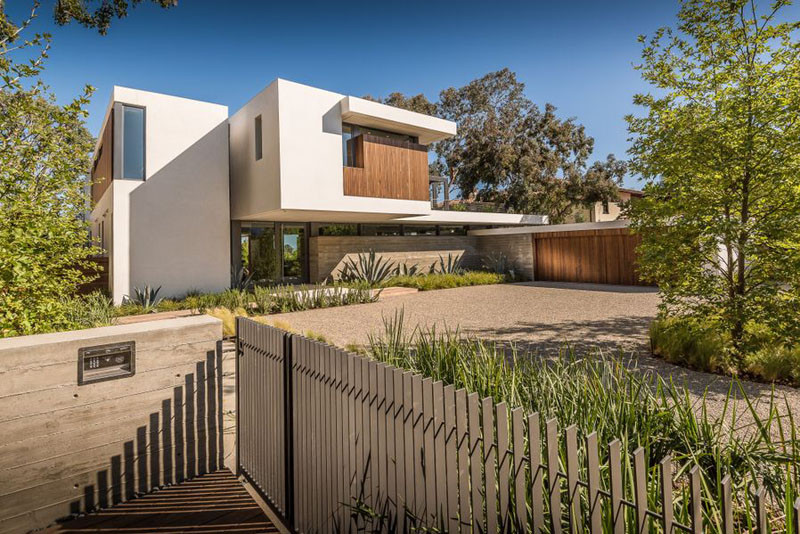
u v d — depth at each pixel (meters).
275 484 2.73
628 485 1.73
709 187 5.18
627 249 15.16
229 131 13.61
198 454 3.05
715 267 5.36
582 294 12.47
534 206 25.70
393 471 1.89
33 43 4.41
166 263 11.49
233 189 13.45
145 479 2.82
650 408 2.60
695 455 2.12
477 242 20.20
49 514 2.46
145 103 11.30
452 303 11.09
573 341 6.50
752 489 2.09
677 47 5.36
